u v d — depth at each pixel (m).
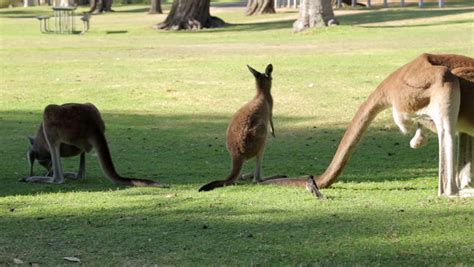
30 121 16.78
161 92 19.97
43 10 66.00
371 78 21.00
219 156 13.21
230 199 9.51
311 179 9.73
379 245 7.35
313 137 14.62
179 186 10.70
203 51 29.25
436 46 26.78
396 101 9.34
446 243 7.38
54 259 7.16
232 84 20.86
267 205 9.13
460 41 27.89
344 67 23.02
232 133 10.38
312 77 21.45
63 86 21.33
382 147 13.52
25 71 24.52
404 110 9.27
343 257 7.01
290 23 40.59
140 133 15.37
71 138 10.82
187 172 11.92
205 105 18.30
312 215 8.55
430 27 33.38
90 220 8.66
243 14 49.59
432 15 38.81
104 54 29.33
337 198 9.48
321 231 7.87
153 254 7.25
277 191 9.96
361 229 7.91
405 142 13.88
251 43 31.88
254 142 10.34
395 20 37.56
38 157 11.41
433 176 11.06
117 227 8.28
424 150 13.16
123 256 7.21
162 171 12.02
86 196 10.04
